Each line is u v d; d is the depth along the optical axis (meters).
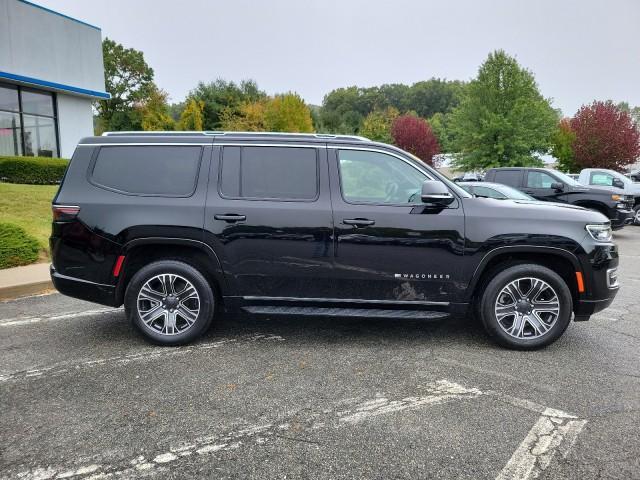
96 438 2.98
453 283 4.44
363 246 4.41
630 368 4.12
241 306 4.58
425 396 3.57
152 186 4.53
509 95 34.16
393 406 3.41
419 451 2.86
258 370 4.02
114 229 4.43
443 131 54.81
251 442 2.95
